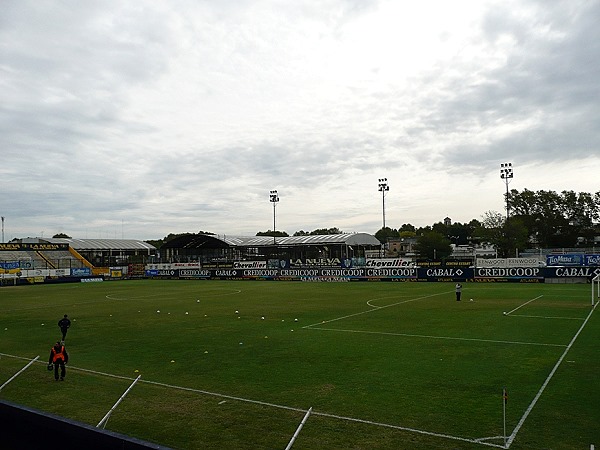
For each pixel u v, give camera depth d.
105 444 7.29
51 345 21.31
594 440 9.62
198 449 9.54
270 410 11.79
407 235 165.88
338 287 53.72
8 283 66.69
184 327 25.70
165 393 13.38
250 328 24.83
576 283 51.12
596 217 97.56
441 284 54.91
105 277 78.69
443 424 10.62
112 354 18.95
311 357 17.56
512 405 11.77
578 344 19.00
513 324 24.22
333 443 9.68
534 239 101.31
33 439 8.30
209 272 76.06
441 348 18.70
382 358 17.17
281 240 94.88
